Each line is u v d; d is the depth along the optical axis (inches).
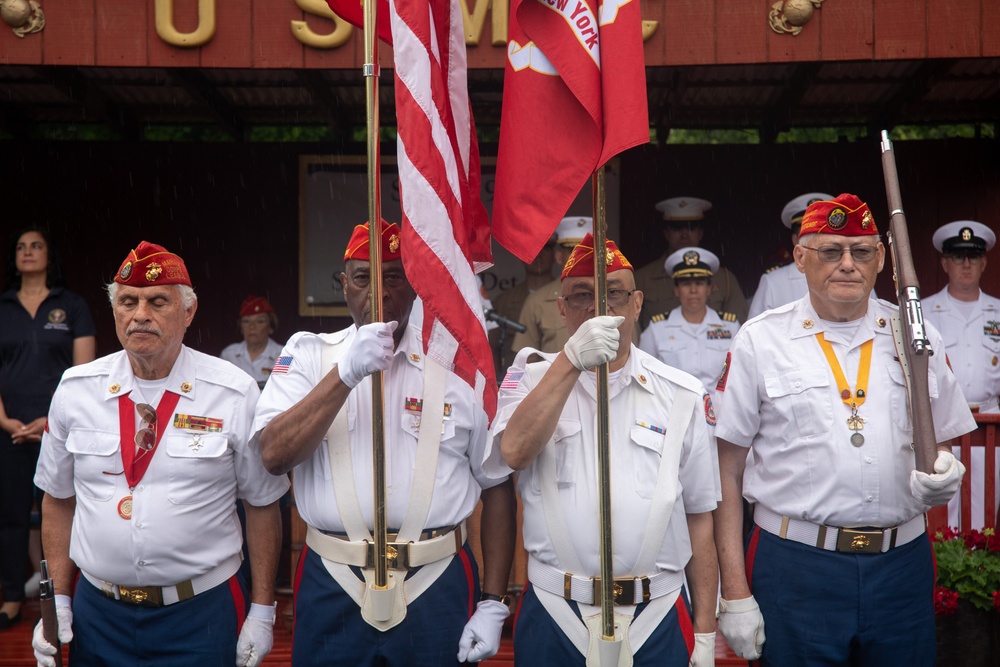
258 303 291.7
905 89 290.4
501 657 191.2
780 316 145.6
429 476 130.7
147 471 134.6
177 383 138.2
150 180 335.0
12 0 208.8
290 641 201.5
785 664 138.9
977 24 208.1
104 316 332.5
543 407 125.1
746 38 210.4
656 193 335.3
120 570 133.3
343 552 129.8
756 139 355.3
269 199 335.9
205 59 211.0
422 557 129.5
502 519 139.1
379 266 127.3
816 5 209.2
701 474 135.0
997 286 323.0
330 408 124.3
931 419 132.5
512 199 132.1
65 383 139.8
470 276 132.8
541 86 132.2
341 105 314.5
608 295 133.4
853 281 137.3
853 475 135.8
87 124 346.0
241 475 138.8
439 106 132.8
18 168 332.5
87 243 333.4
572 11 130.6
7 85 293.0
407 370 136.4
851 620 136.4
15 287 226.2
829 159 332.5
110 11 210.2
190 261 335.6
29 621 216.8
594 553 129.4
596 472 131.5
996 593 167.8
